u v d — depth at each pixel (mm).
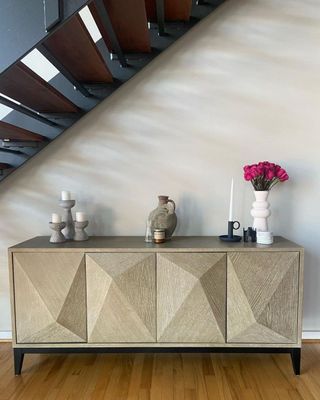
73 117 2168
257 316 1860
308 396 1699
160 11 1766
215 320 1869
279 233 2279
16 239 2305
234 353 2109
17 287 1890
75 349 1912
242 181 2260
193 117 2242
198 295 1853
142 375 1895
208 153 2254
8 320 2326
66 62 1775
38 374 1919
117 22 1662
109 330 1887
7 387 1794
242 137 2244
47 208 2295
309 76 2201
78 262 1871
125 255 1863
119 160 2271
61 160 2273
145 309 1872
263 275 1856
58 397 1705
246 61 2209
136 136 2258
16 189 2287
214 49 2211
